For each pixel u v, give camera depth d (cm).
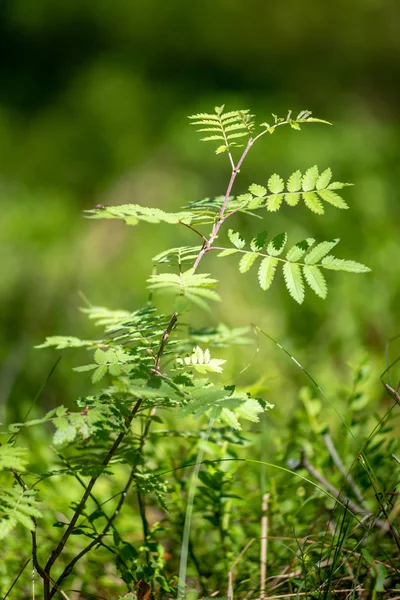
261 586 196
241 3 948
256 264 566
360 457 199
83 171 745
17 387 485
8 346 533
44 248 620
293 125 169
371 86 908
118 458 181
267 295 543
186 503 218
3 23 964
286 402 344
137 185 706
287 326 514
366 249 593
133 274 586
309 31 941
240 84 888
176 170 707
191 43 926
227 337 221
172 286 139
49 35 959
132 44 936
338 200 159
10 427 154
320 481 225
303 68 911
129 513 247
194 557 209
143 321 177
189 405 148
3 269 598
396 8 949
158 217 161
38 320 570
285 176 675
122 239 626
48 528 232
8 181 736
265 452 248
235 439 202
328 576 175
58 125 815
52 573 213
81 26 960
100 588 216
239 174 686
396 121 870
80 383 475
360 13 943
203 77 892
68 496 254
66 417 151
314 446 246
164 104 829
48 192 720
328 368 389
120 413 162
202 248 167
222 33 938
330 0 947
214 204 186
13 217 659
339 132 748
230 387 157
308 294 528
